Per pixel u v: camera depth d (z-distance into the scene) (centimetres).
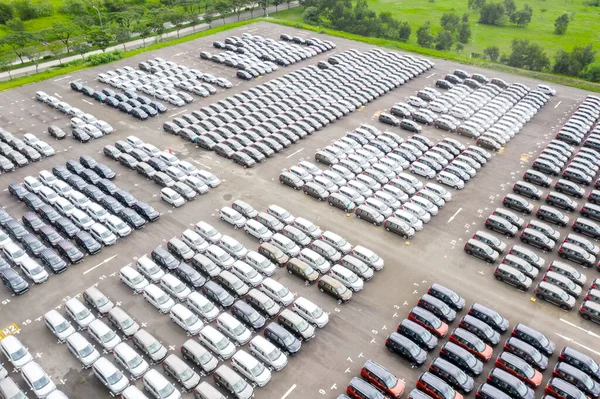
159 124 9631
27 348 5119
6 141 8681
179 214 7188
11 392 4481
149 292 5600
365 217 7119
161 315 5547
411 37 16450
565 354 4994
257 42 13862
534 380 4778
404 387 4747
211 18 16250
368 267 6178
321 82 11369
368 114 10219
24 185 7594
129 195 7231
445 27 16400
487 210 7431
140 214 7062
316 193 7544
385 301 5816
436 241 6781
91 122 9369
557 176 8250
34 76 11644
